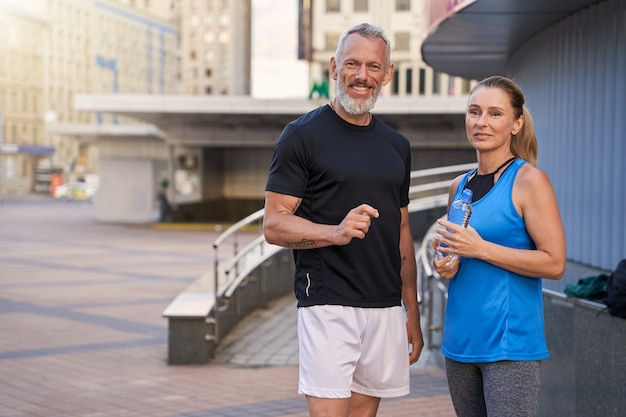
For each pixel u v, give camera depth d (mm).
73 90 94625
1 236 26609
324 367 3299
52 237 26359
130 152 34406
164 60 119875
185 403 6566
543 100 7980
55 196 68250
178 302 8656
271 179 3352
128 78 108188
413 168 31906
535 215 3111
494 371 3141
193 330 8125
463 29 7750
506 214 3162
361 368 3430
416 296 3684
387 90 48125
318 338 3318
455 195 3402
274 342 9281
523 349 3117
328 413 3307
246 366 8070
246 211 36312
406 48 49125
